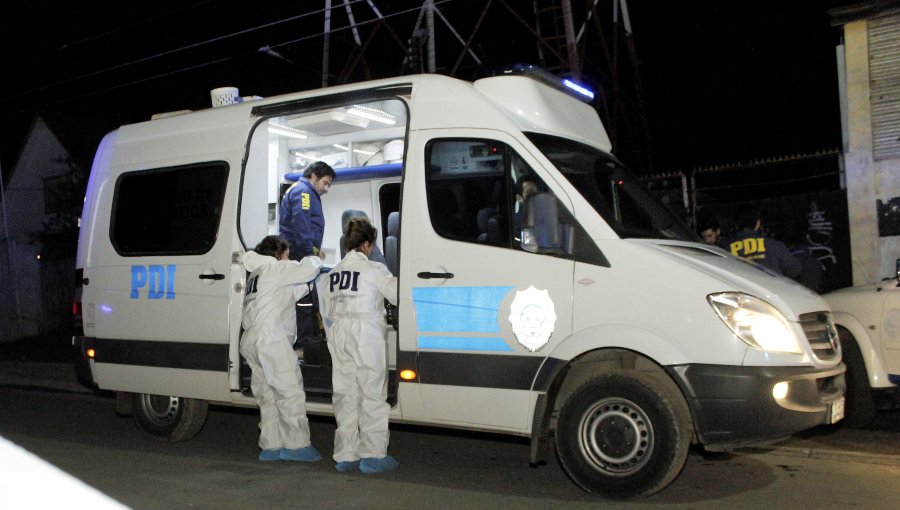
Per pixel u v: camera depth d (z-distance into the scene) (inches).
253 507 209.8
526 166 225.5
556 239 217.2
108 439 307.3
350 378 241.6
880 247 449.7
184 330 277.3
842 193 464.1
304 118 315.3
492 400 221.5
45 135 970.1
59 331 894.4
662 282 205.6
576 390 214.1
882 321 286.0
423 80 245.1
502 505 211.5
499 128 230.4
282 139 348.5
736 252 319.0
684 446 203.9
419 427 306.7
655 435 204.2
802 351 204.2
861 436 285.3
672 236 235.5
